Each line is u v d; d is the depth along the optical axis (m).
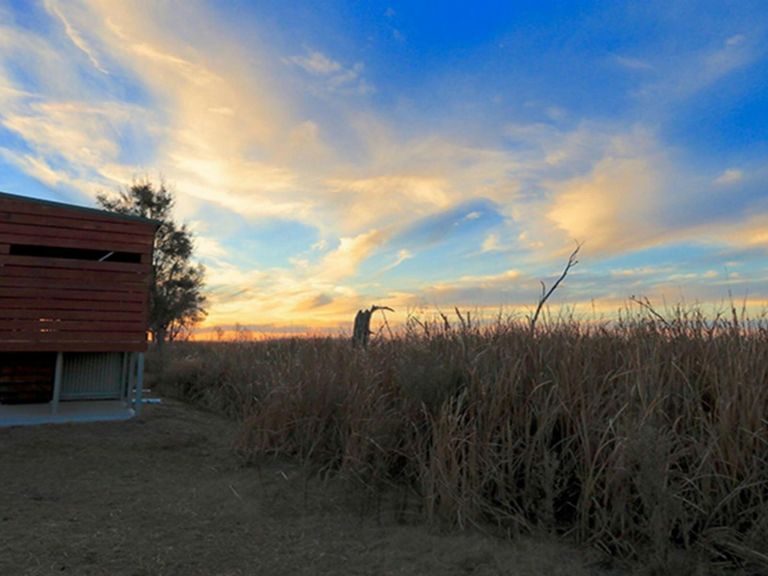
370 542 3.74
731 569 3.22
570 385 4.29
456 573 3.25
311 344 9.52
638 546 3.43
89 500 4.70
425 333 6.18
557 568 3.27
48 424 7.83
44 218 8.18
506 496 4.03
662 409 3.96
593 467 3.62
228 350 12.28
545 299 6.15
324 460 5.67
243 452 6.20
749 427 3.58
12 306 7.88
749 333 4.63
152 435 7.40
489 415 4.29
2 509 4.36
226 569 3.31
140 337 8.77
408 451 4.77
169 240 21.23
